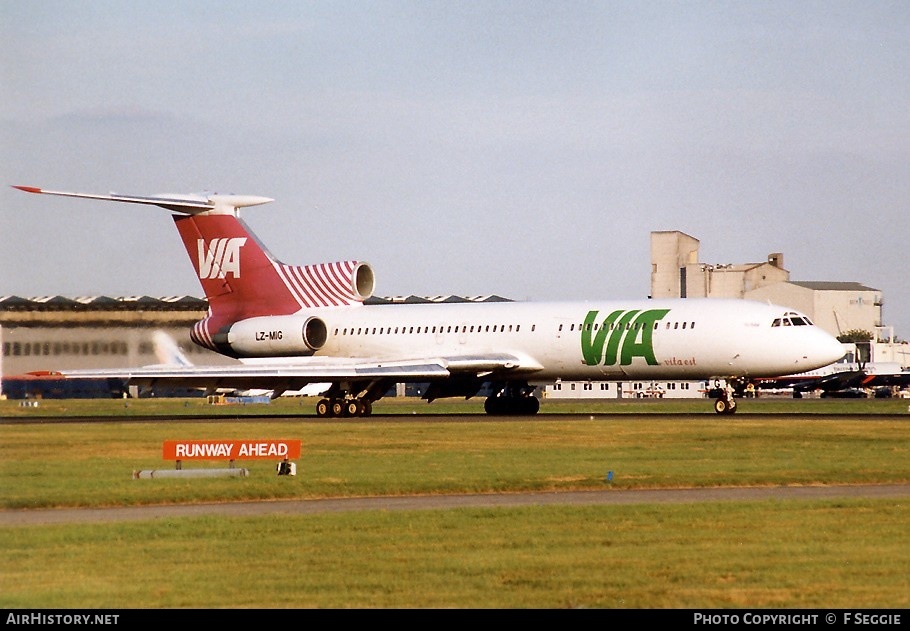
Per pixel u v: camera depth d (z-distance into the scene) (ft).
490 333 614.75
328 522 232.94
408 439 428.56
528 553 199.93
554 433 451.12
